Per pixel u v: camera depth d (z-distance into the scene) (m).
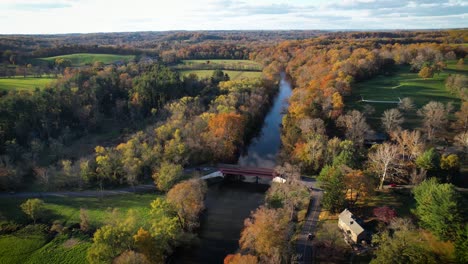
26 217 107.19
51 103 173.50
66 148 158.38
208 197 124.94
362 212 94.50
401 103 157.62
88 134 176.75
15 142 145.38
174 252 92.88
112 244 81.88
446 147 121.81
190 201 100.06
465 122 130.88
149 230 90.69
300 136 138.38
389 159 103.12
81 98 190.38
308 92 174.00
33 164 137.62
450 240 72.94
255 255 81.44
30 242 95.56
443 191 78.31
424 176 99.69
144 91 196.62
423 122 140.00
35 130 165.12
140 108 193.50
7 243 95.12
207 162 144.75
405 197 98.94
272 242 78.75
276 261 72.75
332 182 97.56
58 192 123.69
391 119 135.75
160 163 130.75
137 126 181.75
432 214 76.31
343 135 141.75
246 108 174.62
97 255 80.25
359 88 188.38
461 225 71.62
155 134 153.88
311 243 87.50
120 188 126.44
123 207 112.81
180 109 175.75
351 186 95.00
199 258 90.94
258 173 131.75
